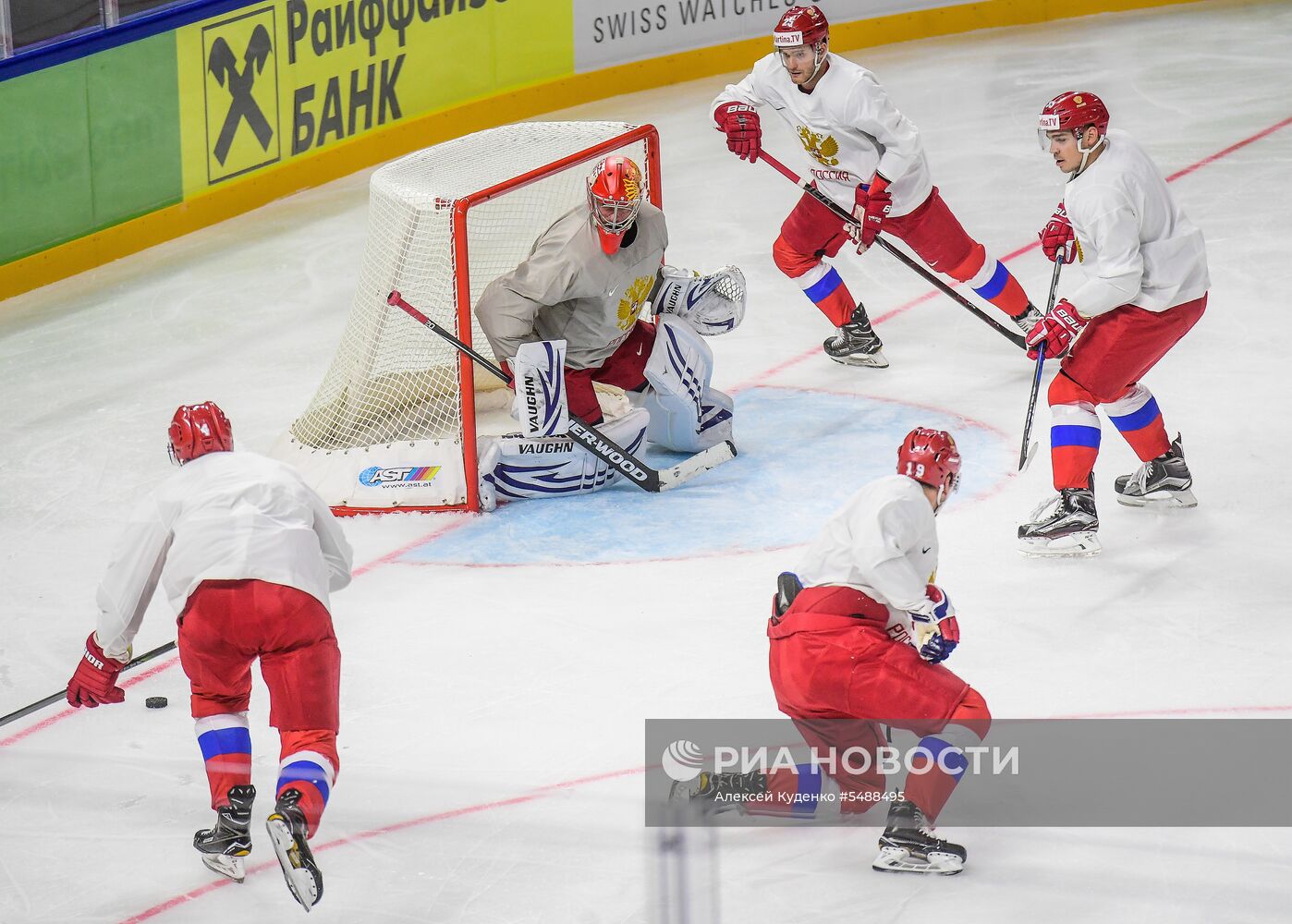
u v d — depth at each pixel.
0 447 25.77
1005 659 17.89
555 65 42.50
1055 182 35.62
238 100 36.09
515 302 21.69
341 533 15.47
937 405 25.64
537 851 14.81
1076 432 20.17
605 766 16.22
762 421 25.52
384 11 38.66
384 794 15.88
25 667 18.98
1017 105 41.19
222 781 14.50
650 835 14.80
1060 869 14.18
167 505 14.70
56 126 32.59
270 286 32.69
